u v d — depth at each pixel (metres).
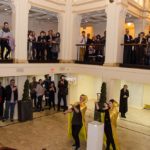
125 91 10.50
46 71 10.05
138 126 9.38
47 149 6.70
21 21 8.98
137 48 8.87
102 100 9.17
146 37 8.62
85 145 7.08
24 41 9.14
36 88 10.55
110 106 6.45
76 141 6.63
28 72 9.31
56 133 8.02
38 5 9.72
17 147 6.73
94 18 13.34
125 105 10.54
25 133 7.90
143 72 8.31
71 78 11.38
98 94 10.77
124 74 8.91
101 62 9.89
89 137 6.04
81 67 10.64
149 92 12.55
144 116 11.02
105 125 6.43
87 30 15.37
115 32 9.31
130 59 9.18
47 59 10.33
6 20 13.30
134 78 8.62
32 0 9.40
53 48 10.58
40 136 7.68
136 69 8.52
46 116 10.03
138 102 12.63
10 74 8.65
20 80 9.41
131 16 11.25
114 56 9.37
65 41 11.02
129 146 7.23
